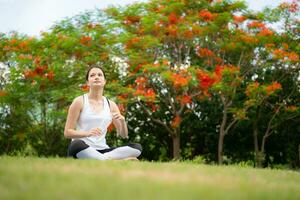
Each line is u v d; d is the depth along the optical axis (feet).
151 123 79.92
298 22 69.82
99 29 64.28
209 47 68.90
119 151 25.75
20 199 10.21
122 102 61.62
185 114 78.43
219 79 61.21
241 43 64.34
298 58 65.16
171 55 69.87
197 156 81.25
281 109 74.79
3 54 73.15
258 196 12.03
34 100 69.10
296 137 78.89
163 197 10.68
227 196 11.39
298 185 15.66
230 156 81.87
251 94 63.77
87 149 25.04
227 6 64.75
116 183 12.20
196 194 11.28
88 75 26.53
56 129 76.43
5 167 14.69
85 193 10.73
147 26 62.23
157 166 18.30
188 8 65.51
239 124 76.48
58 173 13.70
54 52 65.77
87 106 26.00
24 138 75.05
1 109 74.90
